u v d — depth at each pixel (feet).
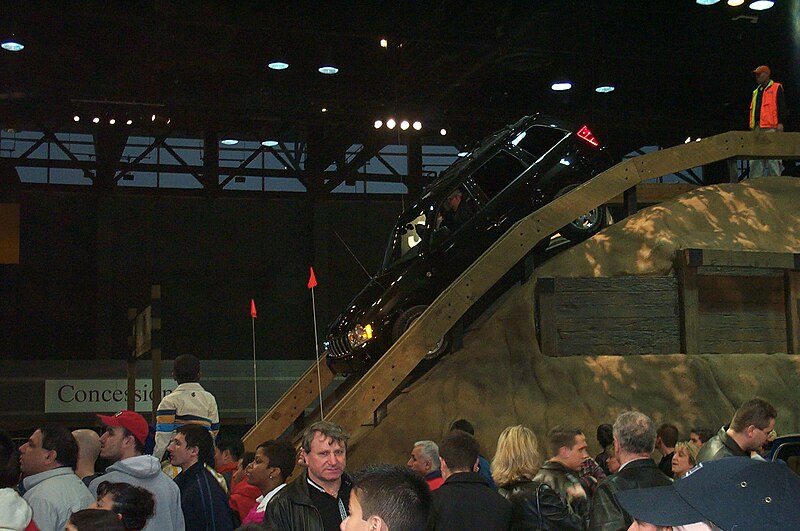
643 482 16.97
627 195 42.34
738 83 80.79
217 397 76.23
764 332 41.24
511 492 18.45
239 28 60.59
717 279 41.06
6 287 84.84
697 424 37.73
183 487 19.85
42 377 70.85
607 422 37.06
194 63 70.54
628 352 39.68
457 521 17.22
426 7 62.90
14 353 84.79
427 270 39.73
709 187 44.14
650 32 69.05
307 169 89.56
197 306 88.22
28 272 85.40
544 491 18.02
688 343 39.81
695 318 40.04
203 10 59.00
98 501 14.01
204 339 88.02
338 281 90.79
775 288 41.75
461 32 64.44
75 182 87.76
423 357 35.17
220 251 88.89
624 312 39.93
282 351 89.45
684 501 7.61
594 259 40.37
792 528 7.06
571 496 19.15
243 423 76.18
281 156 92.22
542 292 39.37
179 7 58.49
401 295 39.19
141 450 21.40
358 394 34.19
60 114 79.66
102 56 69.97
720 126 86.48
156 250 87.51
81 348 86.38
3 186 84.48
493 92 83.51
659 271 40.45
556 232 40.40
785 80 73.05
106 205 86.07
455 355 38.37
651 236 41.06
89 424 71.31
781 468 7.36
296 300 89.92
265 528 12.58
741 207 43.24
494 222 41.01
